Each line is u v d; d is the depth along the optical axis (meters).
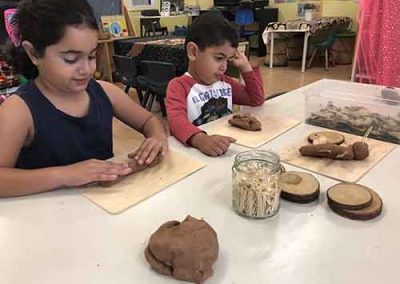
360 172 0.80
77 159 0.98
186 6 6.59
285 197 0.70
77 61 0.78
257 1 6.39
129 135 2.45
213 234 0.54
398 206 0.68
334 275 0.51
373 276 0.51
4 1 2.02
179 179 0.79
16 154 0.84
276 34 5.62
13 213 0.67
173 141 1.02
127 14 5.02
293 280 0.50
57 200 0.71
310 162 0.86
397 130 0.99
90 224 0.64
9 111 0.85
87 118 0.97
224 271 0.52
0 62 1.46
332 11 6.04
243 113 1.22
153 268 0.52
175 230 0.54
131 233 0.61
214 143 0.92
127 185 0.76
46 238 0.60
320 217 0.65
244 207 0.65
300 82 4.67
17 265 0.54
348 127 1.06
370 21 1.81
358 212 0.64
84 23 0.75
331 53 5.69
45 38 0.75
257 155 0.70
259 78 1.40
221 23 1.24
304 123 1.13
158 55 3.22
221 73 1.29
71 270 0.53
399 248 0.56
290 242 0.58
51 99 0.91
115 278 0.51
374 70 1.85
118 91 1.11
